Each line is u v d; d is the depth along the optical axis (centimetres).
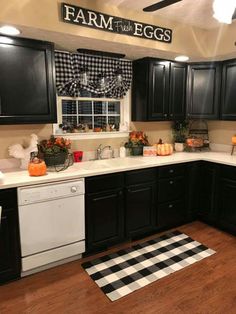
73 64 283
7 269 216
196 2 233
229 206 303
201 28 305
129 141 340
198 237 301
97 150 321
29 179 218
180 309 190
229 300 199
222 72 329
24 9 197
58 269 240
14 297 204
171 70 332
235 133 356
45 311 190
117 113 344
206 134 392
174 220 323
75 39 235
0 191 203
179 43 290
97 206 257
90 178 248
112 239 273
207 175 326
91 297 203
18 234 216
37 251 227
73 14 216
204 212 336
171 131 388
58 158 257
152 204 299
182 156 335
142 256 260
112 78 315
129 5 239
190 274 231
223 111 333
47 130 286
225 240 293
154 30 267
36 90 239
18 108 231
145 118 325
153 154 336
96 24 230
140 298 202
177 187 318
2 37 216
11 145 264
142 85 323
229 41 292
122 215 277
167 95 334
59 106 295
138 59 323
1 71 219
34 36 225
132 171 277
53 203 228
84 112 316
